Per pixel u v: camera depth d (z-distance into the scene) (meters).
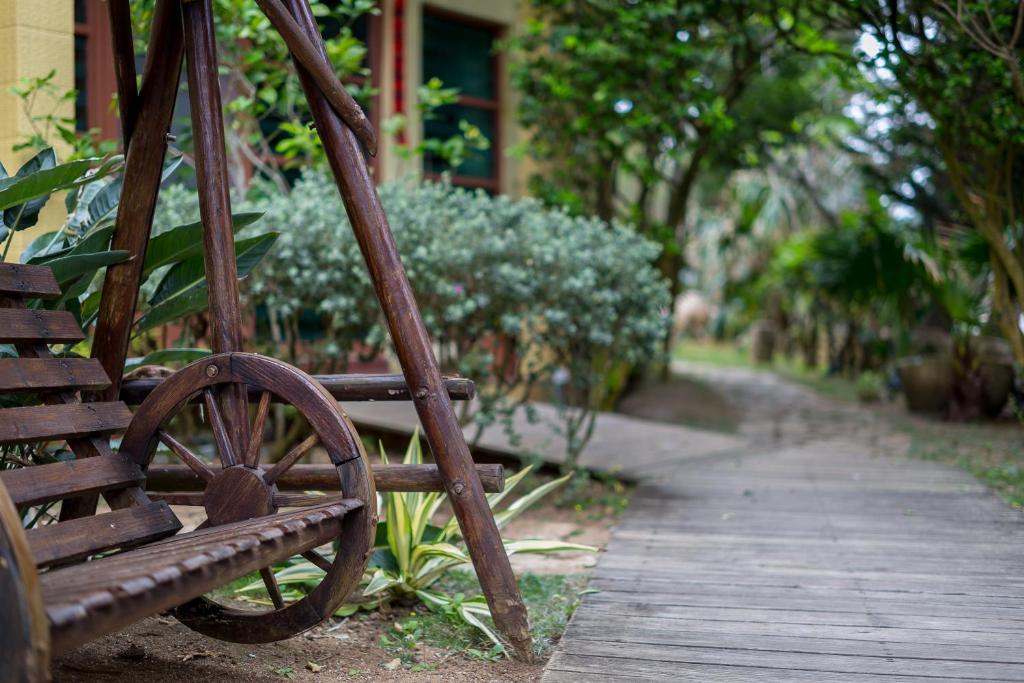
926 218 10.71
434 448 3.06
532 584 3.96
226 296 2.96
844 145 11.76
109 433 2.85
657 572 4.09
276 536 2.34
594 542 4.88
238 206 5.46
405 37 8.89
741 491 5.97
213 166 2.99
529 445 7.10
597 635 3.23
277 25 2.97
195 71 2.99
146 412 2.90
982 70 6.61
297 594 3.72
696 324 27.28
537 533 5.14
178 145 5.73
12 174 4.46
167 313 3.39
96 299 3.43
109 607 1.79
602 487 6.36
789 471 6.70
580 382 5.95
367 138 3.16
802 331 18.75
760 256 20.20
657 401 11.74
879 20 6.56
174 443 2.90
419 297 5.52
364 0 6.07
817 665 2.91
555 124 9.71
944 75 6.66
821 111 12.26
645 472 6.63
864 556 4.32
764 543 4.61
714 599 3.66
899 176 10.87
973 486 6.07
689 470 6.73
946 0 6.23
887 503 5.55
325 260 5.40
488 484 3.08
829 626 3.31
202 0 3.00
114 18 3.02
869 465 6.96
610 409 9.95
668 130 8.91
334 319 5.54
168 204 5.34
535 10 9.74
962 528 4.89
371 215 3.09
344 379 3.20
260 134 6.39
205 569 2.05
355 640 3.31
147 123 3.06
